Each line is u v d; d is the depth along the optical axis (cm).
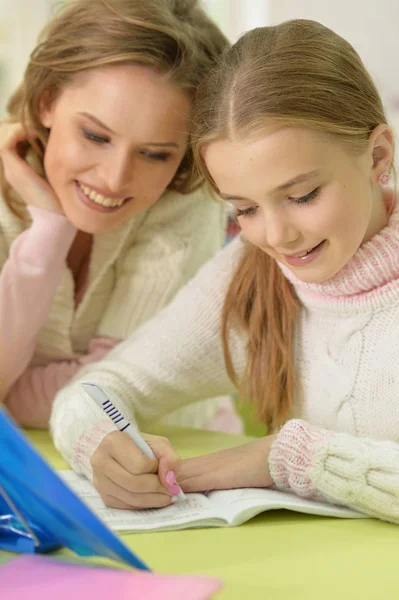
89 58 110
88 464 86
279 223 79
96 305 134
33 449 45
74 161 114
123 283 133
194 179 125
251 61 81
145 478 76
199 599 43
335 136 78
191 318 107
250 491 79
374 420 91
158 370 107
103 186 114
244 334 104
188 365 108
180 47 111
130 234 131
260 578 56
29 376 132
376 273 89
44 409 129
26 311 127
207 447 106
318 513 73
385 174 87
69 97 114
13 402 131
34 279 127
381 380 90
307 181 77
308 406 97
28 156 135
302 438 78
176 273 129
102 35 110
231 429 182
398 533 69
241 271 102
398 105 208
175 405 111
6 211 135
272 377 99
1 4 218
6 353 126
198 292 108
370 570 58
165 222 131
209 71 92
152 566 60
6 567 53
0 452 49
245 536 68
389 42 214
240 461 82
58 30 116
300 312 99
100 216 119
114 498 77
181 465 83
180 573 58
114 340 132
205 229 135
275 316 99
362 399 92
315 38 83
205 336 107
